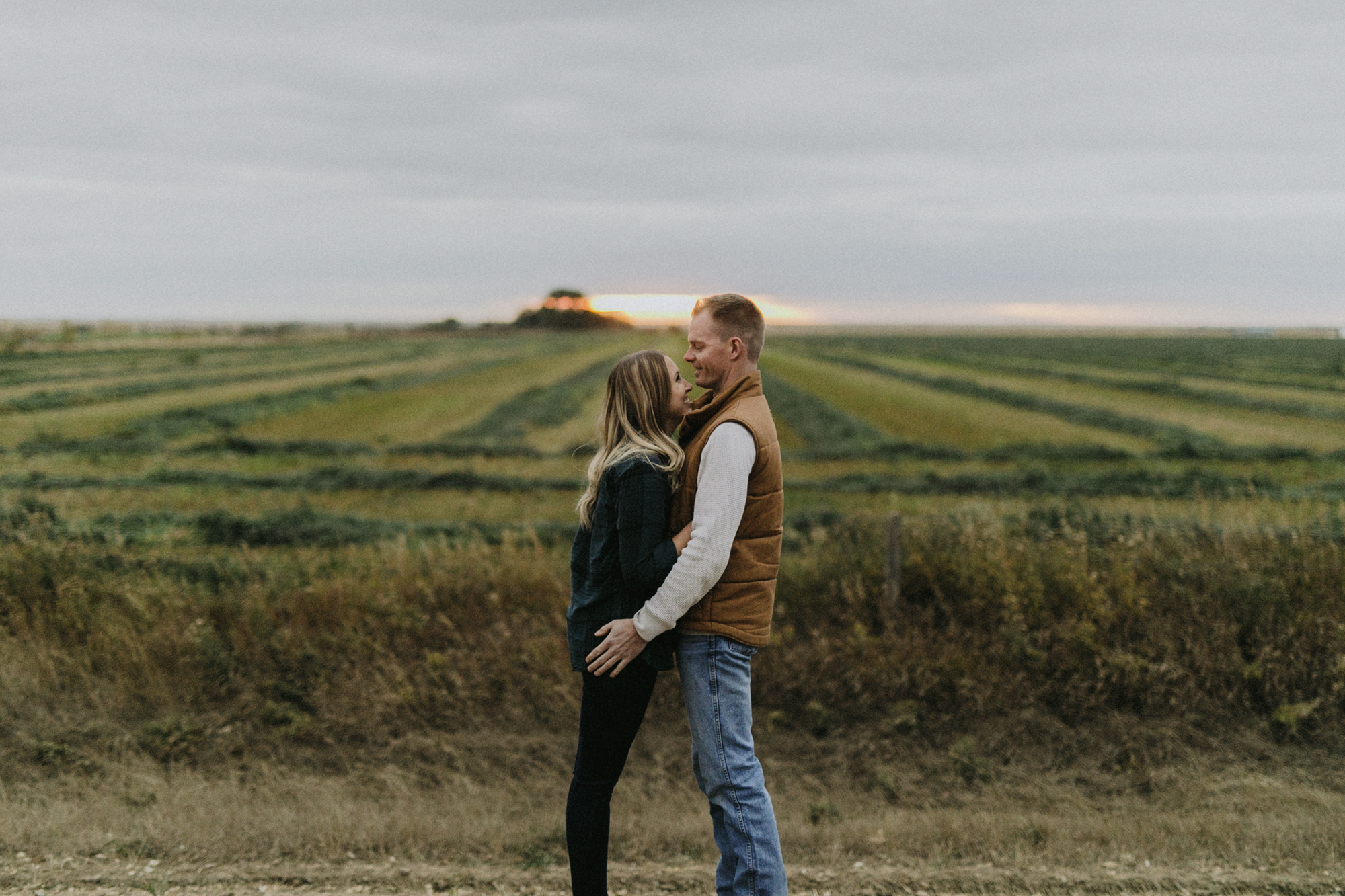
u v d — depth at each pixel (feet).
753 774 7.10
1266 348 299.17
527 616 20.45
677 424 7.67
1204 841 11.09
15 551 22.88
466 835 10.87
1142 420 75.36
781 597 20.93
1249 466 55.77
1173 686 17.22
